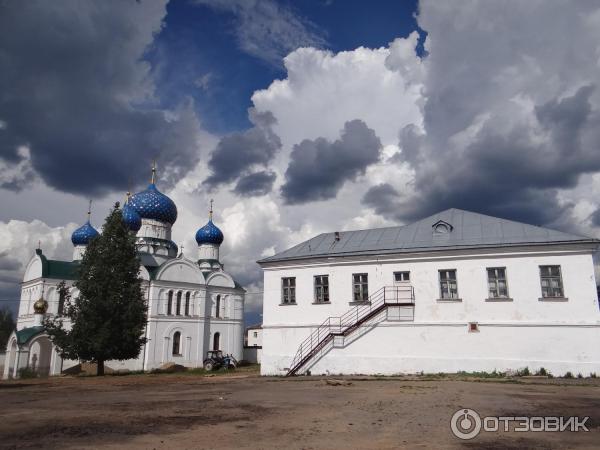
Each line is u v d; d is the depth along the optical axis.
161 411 15.41
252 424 12.80
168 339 53.59
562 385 23.11
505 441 10.68
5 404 17.69
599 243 27.98
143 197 61.59
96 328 37.12
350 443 10.46
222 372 45.72
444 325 30.30
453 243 31.69
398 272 32.25
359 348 31.92
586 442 10.56
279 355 34.34
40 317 47.09
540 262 29.02
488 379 25.95
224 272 62.47
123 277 38.62
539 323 28.25
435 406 16.02
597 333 27.09
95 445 10.28
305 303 34.44
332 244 36.44
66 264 53.56
